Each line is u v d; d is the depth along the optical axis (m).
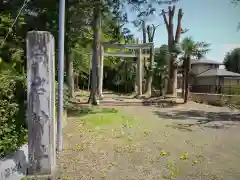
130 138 5.40
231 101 12.42
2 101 3.05
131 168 3.59
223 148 4.73
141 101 13.27
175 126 7.02
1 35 4.36
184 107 12.26
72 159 3.92
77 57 16.44
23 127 3.61
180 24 15.19
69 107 9.47
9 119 3.17
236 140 5.39
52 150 3.34
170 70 15.48
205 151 4.51
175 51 14.45
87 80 29.06
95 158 4.00
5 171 2.66
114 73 27.67
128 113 9.67
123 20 10.89
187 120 8.16
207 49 13.83
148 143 5.02
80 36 9.15
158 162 3.87
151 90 18.14
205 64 27.34
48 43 3.21
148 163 3.82
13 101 3.38
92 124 7.05
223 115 9.48
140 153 4.32
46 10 6.08
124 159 3.99
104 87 30.56
